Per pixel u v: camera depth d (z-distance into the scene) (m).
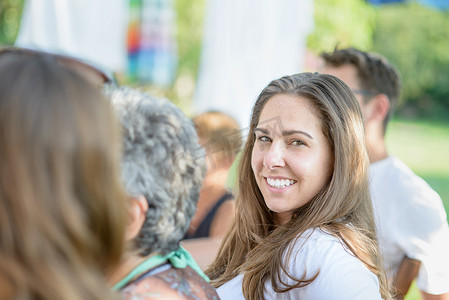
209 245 2.31
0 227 0.72
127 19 4.27
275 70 4.16
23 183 0.71
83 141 0.74
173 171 0.94
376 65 2.41
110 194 0.77
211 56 4.31
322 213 1.39
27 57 0.78
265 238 1.51
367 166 1.47
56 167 0.72
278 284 1.35
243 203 1.63
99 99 0.79
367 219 1.46
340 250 1.30
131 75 4.28
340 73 2.45
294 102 1.43
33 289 0.73
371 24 9.65
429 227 2.13
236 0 4.18
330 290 1.25
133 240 0.94
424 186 2.20
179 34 9.41
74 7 3.91
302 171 1.41
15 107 0.72
